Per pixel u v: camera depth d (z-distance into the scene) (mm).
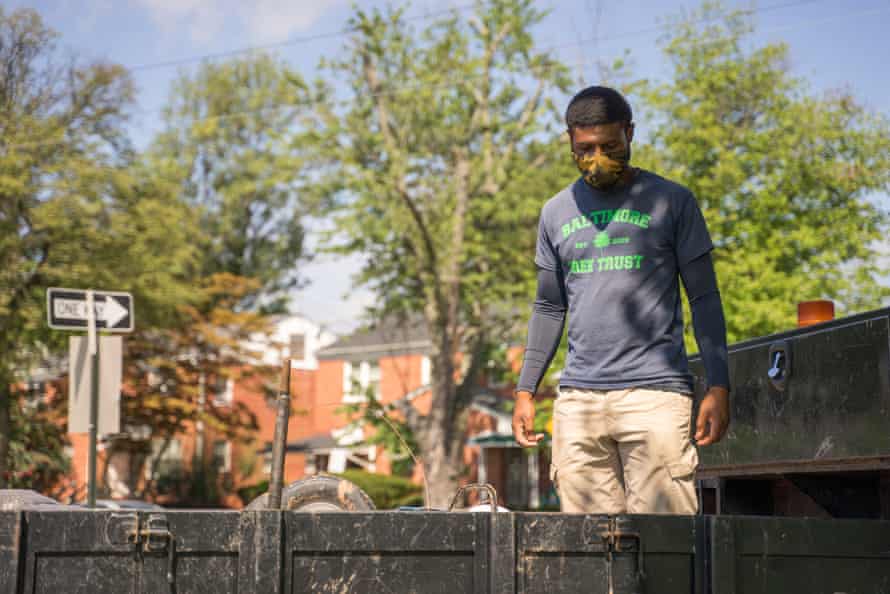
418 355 41781
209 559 2461
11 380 28812
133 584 2414
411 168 30172
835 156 23281
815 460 3998
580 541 2662
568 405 3590
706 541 2742
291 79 30391
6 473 29156
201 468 39906
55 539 2375
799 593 2811
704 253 3553
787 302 21406
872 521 2898
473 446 38188
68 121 27875
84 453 40625
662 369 3496
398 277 32094
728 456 4641
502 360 33094
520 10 30109
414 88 29531
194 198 47406
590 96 3559
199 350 37000
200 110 48625
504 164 30906
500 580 2584
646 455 3445
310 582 2496
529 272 30266
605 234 3598
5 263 26812
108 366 9359
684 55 24125
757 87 23672
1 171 26328
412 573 2562
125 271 28281
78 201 26875
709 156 23672
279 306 49375
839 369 3869
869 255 22875
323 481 3654
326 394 44500
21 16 26906
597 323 3562
